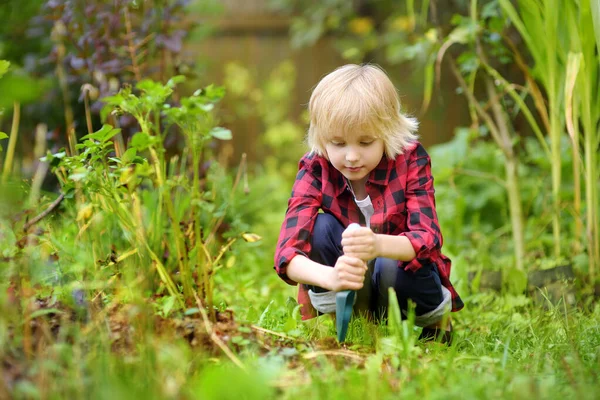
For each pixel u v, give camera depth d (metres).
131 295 2.04
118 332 1.88
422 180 2.25
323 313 2.31
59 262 2.21
